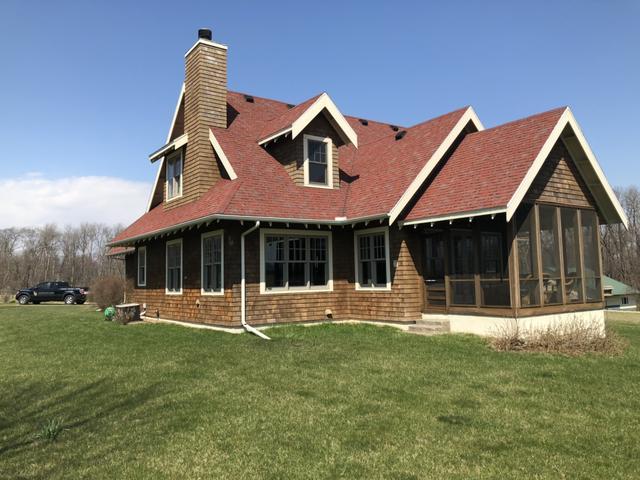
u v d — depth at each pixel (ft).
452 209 38.96
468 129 50.78
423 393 22.65
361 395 22.30
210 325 45.70
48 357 32.96
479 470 14.55
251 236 43.98
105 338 41.73
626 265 174.50
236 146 50.57
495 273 42.06
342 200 48.98
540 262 39.68
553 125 40.70
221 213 39.96
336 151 51.49
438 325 41.37
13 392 23.76
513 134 44.14
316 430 17.87
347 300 48.52
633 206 180.14
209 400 21.67
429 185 45.11
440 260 44.29
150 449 16.17
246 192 43.88
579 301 43.52
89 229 261.44
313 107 48.42
